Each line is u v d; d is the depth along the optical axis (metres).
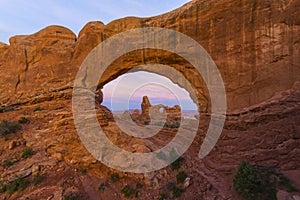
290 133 9.95
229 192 9.42
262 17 10.83
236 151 11.05
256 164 10.34
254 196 8.53
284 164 9.87
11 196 10.05
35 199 9.72
